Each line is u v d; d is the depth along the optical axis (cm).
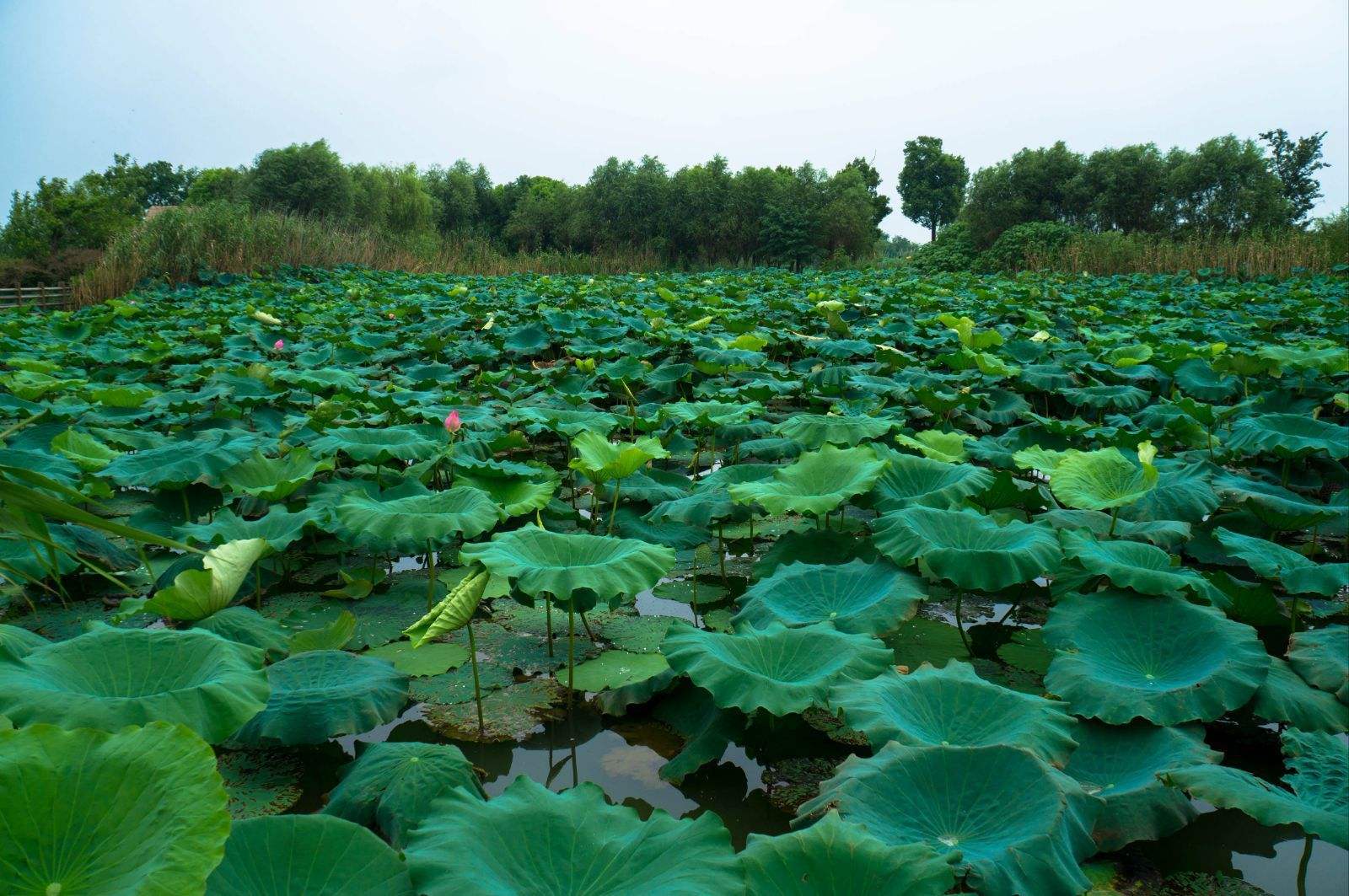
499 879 191
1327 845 272
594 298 1584
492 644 410
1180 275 2425
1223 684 295
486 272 2900
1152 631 330
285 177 3762
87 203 3397
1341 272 2317
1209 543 503
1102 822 256
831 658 307
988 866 208
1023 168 4116
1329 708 296
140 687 254
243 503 529
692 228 4147
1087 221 4081
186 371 933
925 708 277
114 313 1339
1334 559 511
